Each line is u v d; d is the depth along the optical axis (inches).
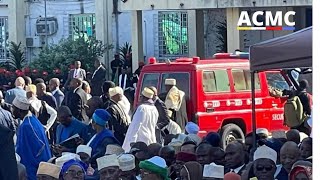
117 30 1229.7
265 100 665.6
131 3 1075.3
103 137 431.2
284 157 346.0
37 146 422.0
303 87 641.0
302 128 621.0
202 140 438.6
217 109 641.0
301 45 383.9
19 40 1286.9
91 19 1254.9
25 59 1277.1
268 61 403.2
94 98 553.3
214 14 1133.1
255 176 332.8
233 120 650.2
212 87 642.2
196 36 1119.6
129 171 343.0
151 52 1183.6
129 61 1118.4
